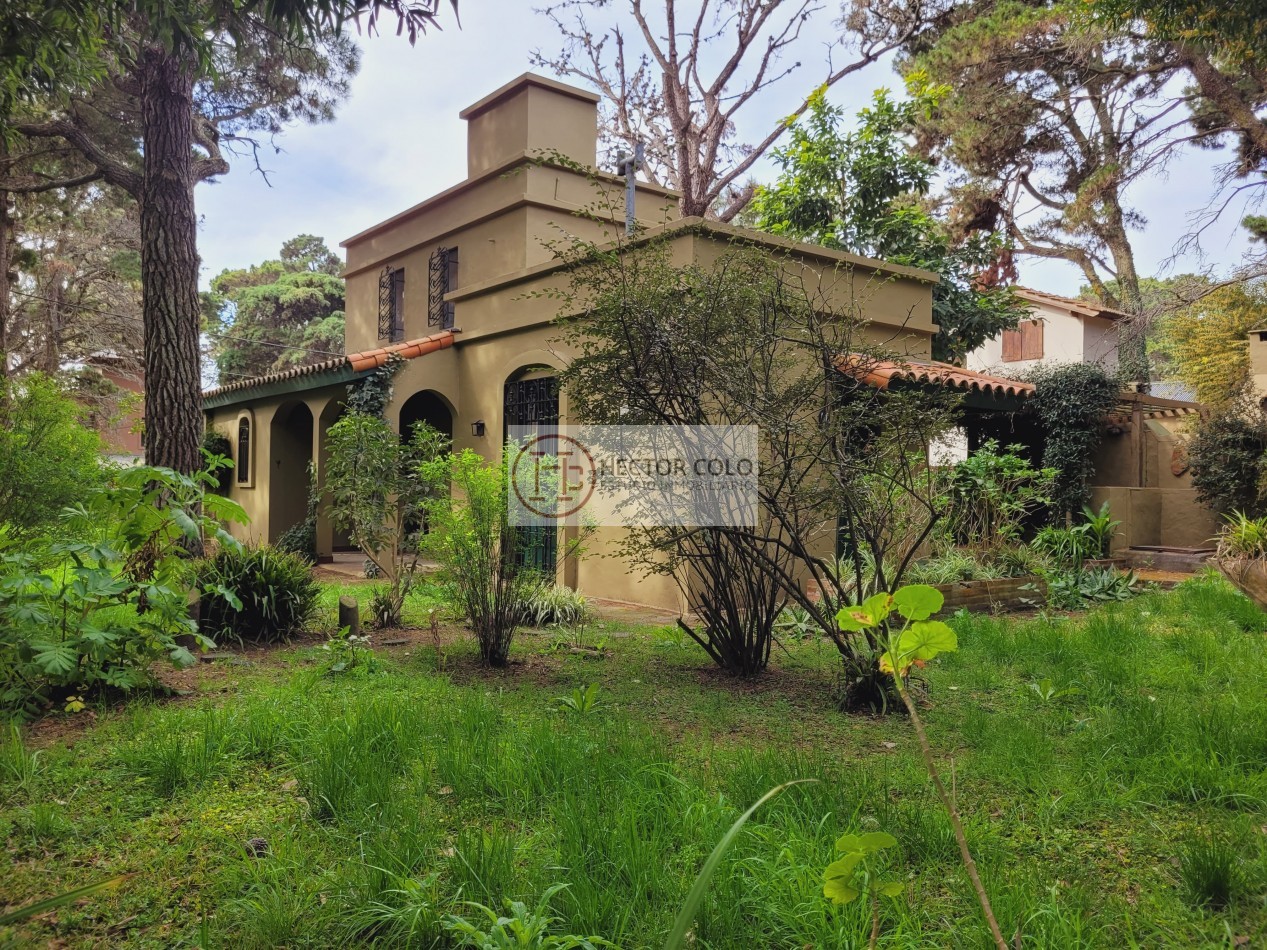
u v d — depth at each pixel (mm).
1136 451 13156
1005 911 2217
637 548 5562
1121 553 12016
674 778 3131
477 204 13312
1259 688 4688
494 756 3475
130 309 23781
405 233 15234
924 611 1673
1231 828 2850
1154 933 2234
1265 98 14250
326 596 8812
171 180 9102
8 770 3340
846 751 3857
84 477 7332
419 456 7980
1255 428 11688
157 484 7672
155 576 5078
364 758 3371
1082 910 2281
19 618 4090
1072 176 17547
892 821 2807
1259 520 10102
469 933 2104
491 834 2697
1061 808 3061
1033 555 9320
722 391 4855
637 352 5008
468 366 11508
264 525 13938
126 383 28297
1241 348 15109
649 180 20766
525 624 7367
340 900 2336
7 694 4160
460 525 5945
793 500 4863
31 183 15672
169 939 2236
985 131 16672
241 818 2998
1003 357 20719
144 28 8492
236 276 37281
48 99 11836
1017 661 5645
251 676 5258
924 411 4922
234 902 2355
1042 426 12789
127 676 4504
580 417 5473
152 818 2994
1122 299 18172
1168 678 4980
